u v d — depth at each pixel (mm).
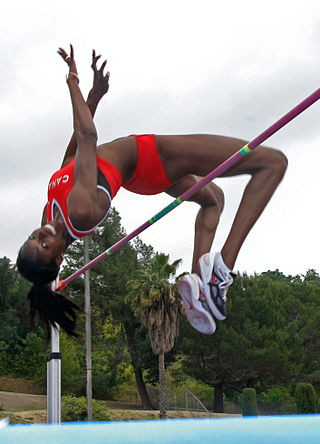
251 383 29297
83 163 3123
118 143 3373
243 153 3127
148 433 4371
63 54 3535
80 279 34250
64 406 23297
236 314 27391
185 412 26281
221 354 27188
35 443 4031
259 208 3324
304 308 30969
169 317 22562
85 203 3062
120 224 37125
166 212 4184
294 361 27969
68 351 33938
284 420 5027
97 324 34531
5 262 36344
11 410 27641
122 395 37875
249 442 3648
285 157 3420
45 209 3777
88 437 4219
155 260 23031
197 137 3410
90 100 3816
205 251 3799
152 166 3404
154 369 31922
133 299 22906
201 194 3908
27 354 36344
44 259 3275
